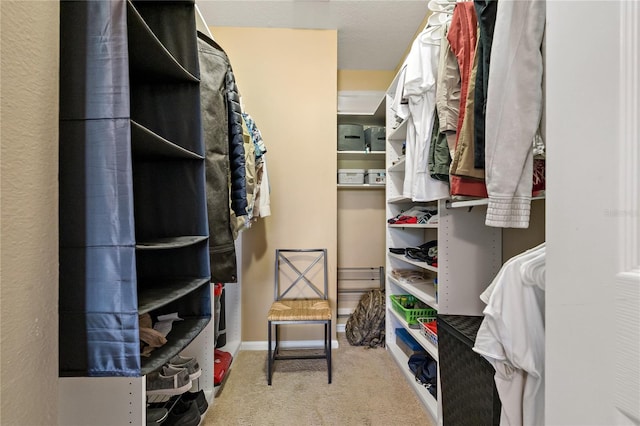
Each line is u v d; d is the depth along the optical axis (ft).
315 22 7.47
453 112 3.86
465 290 4.73
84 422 2.56
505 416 2.71
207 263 3.08
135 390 2.61
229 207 4.12
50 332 1.59
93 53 1.82
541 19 2.57
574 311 1.38
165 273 3.12
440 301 4.72
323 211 7.79
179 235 3.09
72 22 1.83
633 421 1.10
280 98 7.77
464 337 3.76
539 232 3.91
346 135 8.61
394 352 7.03
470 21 3.53
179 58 2.95
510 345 2.52
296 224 7.76
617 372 1.16
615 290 1.18
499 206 2.69
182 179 3.08
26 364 1.43
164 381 3.89
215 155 3.94
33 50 1.49
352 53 8.70
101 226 1.81
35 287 1.49
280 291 7.72
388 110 7.75
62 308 1.81
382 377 6.19
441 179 4.50
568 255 1.43
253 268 7.67
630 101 1.15
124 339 1.79
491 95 2.73
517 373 2.65
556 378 1.48
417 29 7.68
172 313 3.09
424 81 4.66
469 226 4.76
